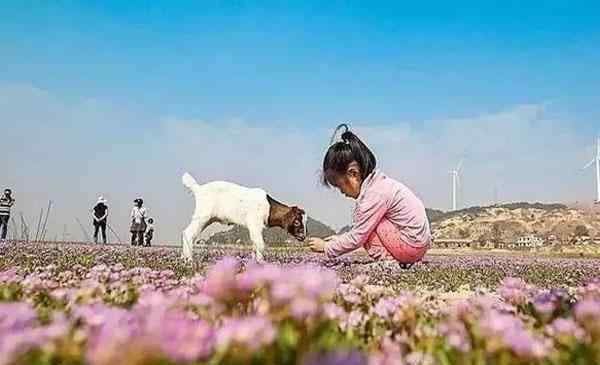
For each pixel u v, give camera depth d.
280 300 2.14
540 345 2.18
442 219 56.16
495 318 2.21
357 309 3.31
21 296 3.72
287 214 11.09
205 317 2.71
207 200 10.81
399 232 8.61
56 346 1.91
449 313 3.32
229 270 2.63
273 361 1.88
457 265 12.03
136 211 25.47
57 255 10.30
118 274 4.77
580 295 4.05
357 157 8.64
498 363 2.07
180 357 1.74
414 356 2.29
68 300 3.44
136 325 2.13
